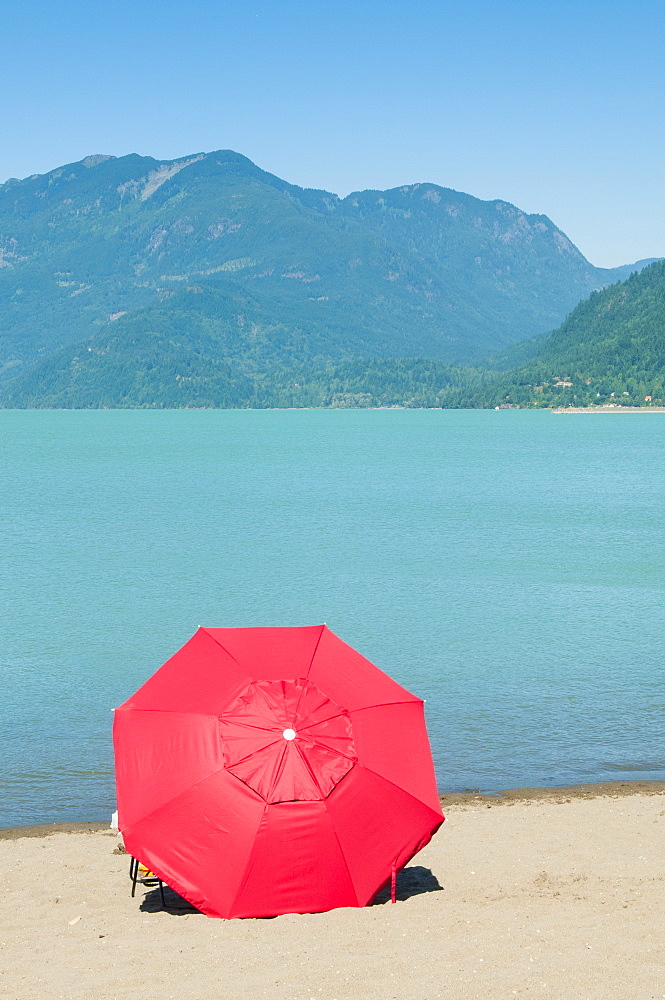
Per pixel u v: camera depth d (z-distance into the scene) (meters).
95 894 9.88
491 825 12.25
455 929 8.23
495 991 6.82
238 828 8.30
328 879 8.35
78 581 35.03
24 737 16.81
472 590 32.41
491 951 7.62
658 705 18.56
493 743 16.31
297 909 8.34
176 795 8.42
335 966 7.43
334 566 38.25
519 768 15.04
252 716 8.82
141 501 68.50
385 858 8.59
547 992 6.77
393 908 8.95
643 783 14.25
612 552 41.66
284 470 102.44
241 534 49.19
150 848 8.35
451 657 22.83
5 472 101.00
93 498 70.81
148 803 8.45
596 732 16.89
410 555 41.19
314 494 73.69
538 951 7.61
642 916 8.48
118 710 9.10
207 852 8.30
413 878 10.15
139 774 8.63
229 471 101.31
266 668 9.41
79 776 14.79
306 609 29.38
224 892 8.23
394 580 34.69
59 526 53.16
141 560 40.28
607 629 25.94
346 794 8.52
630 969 7.16
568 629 25.97
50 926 8.91
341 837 8.40
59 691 20.06
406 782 8.84
